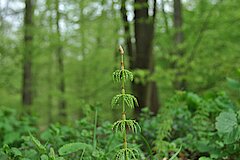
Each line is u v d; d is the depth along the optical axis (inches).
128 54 319.6
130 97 78.9
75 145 97.6
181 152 138.0
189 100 171.6
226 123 103.1
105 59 548.4
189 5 459.8
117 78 79.3
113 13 338.0
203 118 151.6
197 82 397.7
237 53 433.1
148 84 294.5
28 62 422.6
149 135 149.5
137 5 286.8
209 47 436.1
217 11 418.6
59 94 494.3
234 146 112.9
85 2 362.9
